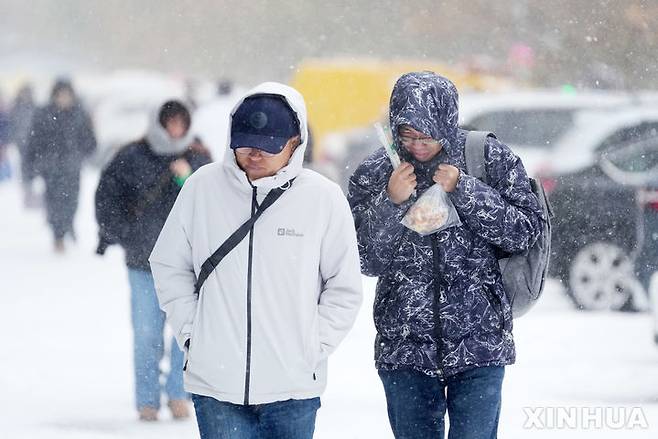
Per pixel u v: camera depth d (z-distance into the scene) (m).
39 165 39.38
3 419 18.11
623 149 28.12
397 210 11.55
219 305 10.76
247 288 10.72
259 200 10.83
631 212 27.66
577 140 28.69
